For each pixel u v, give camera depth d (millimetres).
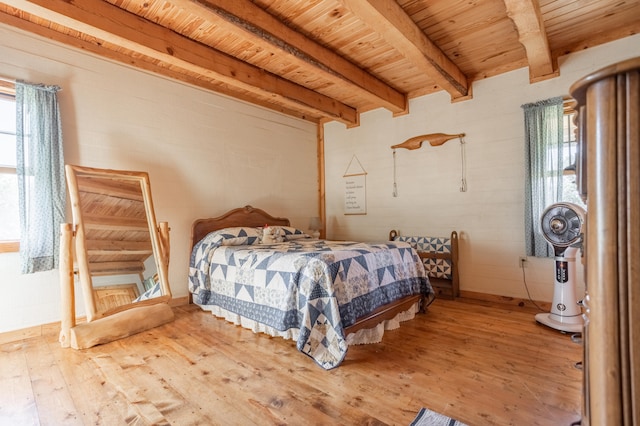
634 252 709
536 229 3340
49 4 2125
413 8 2545
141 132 3375
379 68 3656
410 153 4418
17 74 2625
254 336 2623
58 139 2748
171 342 2510
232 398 1727
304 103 4141
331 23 2758
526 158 3404
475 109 3850
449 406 1623
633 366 712
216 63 3166
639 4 2615
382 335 2561
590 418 813
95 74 3064
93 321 2525
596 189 764
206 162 3943
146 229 3104
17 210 2670
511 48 3254
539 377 1900
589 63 3139
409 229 4430
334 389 1806
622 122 721
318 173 5465
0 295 2506
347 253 2531
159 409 1634
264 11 2555
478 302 3658
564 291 2711
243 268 2852
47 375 1987
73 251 2621
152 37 2676
